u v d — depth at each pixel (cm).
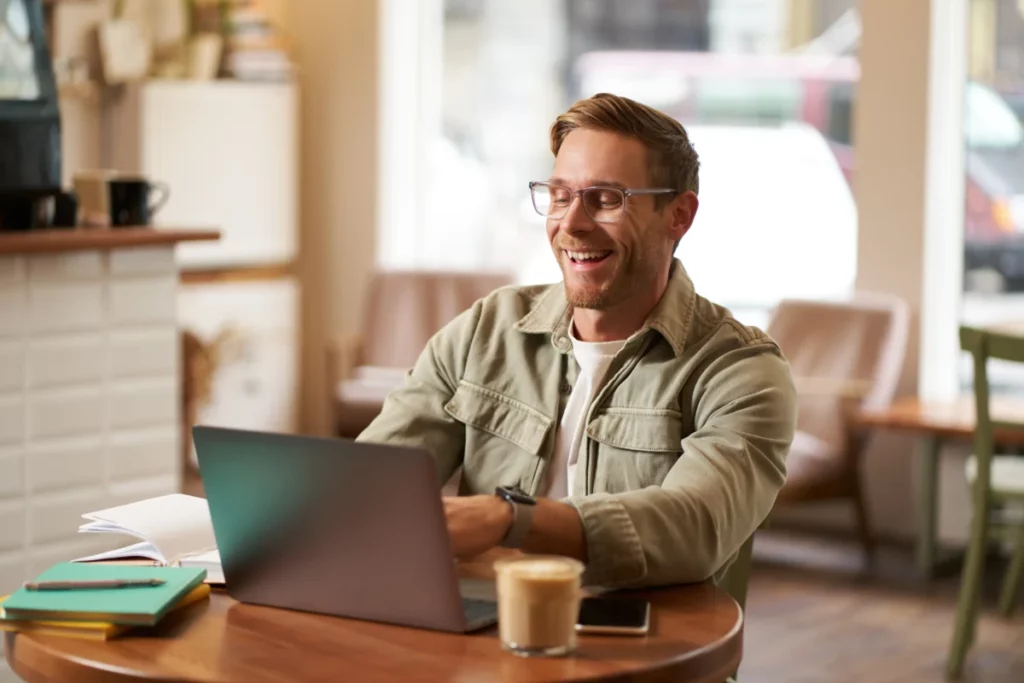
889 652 472
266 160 721
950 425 553
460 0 740
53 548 400
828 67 665
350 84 743
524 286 260
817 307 619
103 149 696
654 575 205
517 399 247
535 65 733
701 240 692
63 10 679
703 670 179
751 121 683
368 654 177
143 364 416
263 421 718
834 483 580
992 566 588
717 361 233
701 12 694
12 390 387
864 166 625
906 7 609
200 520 227
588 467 238
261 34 719
